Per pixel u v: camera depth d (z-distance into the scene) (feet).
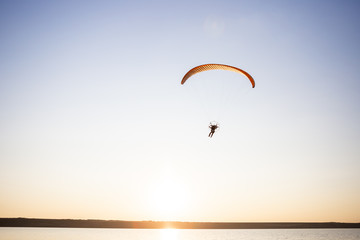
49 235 384.06
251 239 400.47
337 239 395.96
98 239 341.82
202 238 427.33
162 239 386.32
